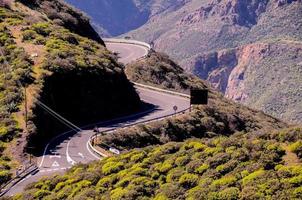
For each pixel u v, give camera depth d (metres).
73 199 39.03
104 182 41.19
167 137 84.31
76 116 88.25
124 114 97.56
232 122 100.31
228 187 31.73
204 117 95.88
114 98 97.19
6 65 91.81
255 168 32.88
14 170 65.25
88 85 93.44
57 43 102.62
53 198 42.38
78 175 45.72
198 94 94.56
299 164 32.19
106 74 98.44
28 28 107.56
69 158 70.12
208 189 32.25
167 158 41.94
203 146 40.94
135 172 40.31
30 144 72.81
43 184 48.25
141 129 83.44
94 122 89.94
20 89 83.69
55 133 82.06
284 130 37.62
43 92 84.12
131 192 36.09
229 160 35.75
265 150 35.00
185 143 44.62
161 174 39.00
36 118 78.56
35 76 87.06
